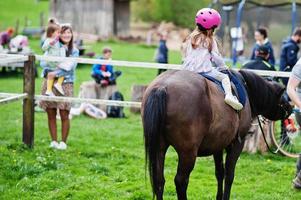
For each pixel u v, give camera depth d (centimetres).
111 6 4431
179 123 693
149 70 2872
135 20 5688
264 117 977
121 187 935
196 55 766
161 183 712
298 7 3356
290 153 1216
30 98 1137
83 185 937
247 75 861
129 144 1287
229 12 3334
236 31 3038
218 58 772
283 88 886
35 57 1129
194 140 703
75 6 4488
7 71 2508
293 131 1177
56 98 1129
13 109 1698
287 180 1034
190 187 952
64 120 1172
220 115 731
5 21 5656
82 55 3038
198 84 716
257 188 975
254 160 1172
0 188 892
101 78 1681
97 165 1041
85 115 1656
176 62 3112
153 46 4169
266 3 3362
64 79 1157
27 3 6950
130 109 1750
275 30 3416
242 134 808
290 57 1436
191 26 5138
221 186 845
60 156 1104
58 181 946
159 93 691
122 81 2397
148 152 691
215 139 737
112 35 4450
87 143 1261
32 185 915
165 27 4850
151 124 686
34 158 1076
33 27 5066
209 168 1085
